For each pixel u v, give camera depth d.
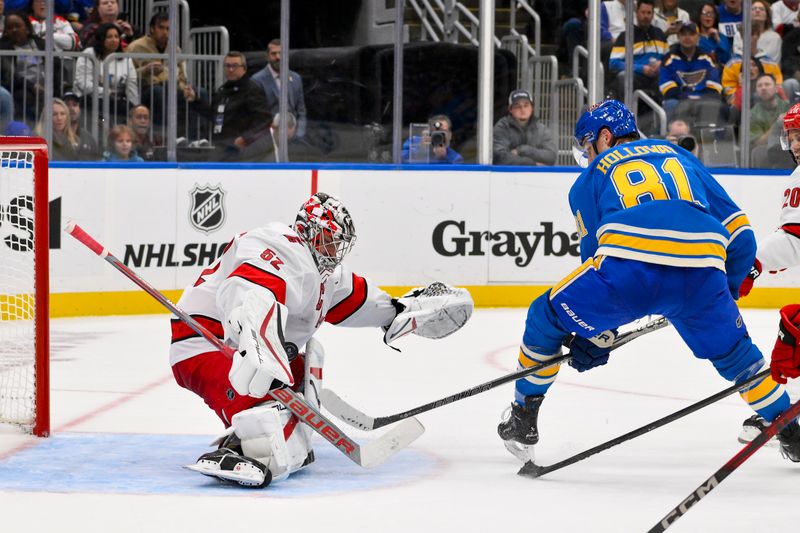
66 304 11.70
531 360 5.08
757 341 10.51
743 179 14.05
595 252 5.07
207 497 4.48
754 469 5.20
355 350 9.61
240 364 4.46
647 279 4.73
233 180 12.51
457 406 6.93
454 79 14.10
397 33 13.68
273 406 4.76
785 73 14.57
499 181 13.44
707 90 14.57
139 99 12.69
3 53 12.12
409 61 13.95
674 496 4.63
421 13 14.27
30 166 10.05
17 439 5.71
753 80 14.55
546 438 5.96
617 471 5.15
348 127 13.83
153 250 12.13
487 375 8.32
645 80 14.52
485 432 6.08
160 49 12.77
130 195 11.99
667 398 7.29
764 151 14.56
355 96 13.82
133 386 7.53
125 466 5.09
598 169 5.01
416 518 4.20
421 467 5.17
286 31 13.22
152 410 6.64
